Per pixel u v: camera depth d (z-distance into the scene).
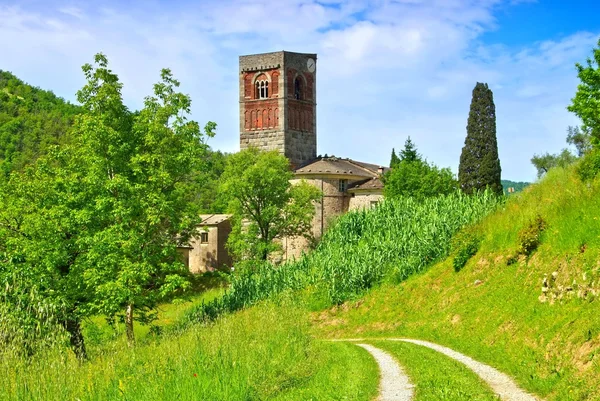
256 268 60.09
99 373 17.19
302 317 29.84
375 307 39.56
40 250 32.09
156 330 32.50
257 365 19.34
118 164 34.34
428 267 40.91
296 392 16.78
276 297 43.78
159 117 35.56
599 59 32.12
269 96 83.44
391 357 22.69
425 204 53.06
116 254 32.34
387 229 51.62
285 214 66.50
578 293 20.41
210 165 37.75
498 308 26.47
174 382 16.11
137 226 34.06
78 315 32.03
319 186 74.88
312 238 67.62
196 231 38.34
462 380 16.75
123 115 35.59
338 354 23.17
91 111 34.91
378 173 80.88
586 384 14.66
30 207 34.41
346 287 43.56
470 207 47.50
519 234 29.58
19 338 16.56
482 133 64.94
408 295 38.34
